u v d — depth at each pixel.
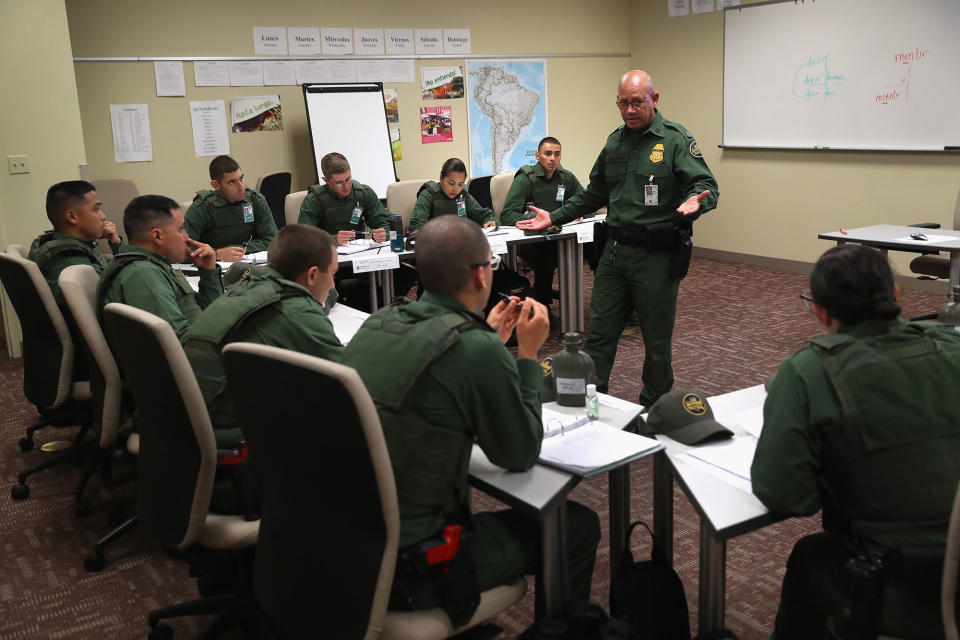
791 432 1.42
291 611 1.51
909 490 1.36
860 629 1.36
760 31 6.43
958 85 5.29
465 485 1.56
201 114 5.88
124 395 2.54
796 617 1.60
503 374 1.51
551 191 5.33
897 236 4.25
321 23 6.20
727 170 6.95
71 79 4.83
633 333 4.94
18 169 4.75
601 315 3.49
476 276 1.62
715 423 1.81
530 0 7.09
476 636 1.63
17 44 4.66
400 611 1.48
